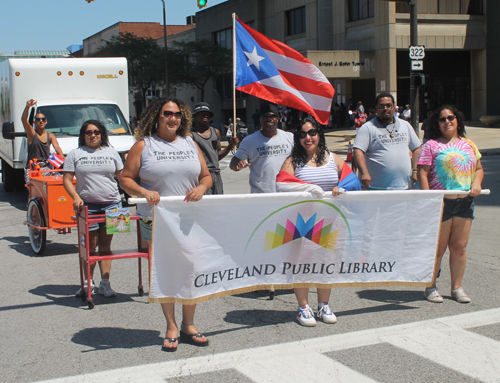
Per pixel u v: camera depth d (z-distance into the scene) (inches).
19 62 474.9
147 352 172.7
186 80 1739.7
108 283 234.5
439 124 213.3
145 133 176.9
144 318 206.7
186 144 178.7
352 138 1184.2
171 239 168.9
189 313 177.8
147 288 246.7
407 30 1273.4
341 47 1406.3
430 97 1403.8
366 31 1323.8
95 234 238.1
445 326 189.0
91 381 153.0
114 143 451.8
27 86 477.4
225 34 1850.4
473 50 1381.6
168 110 172.1
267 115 226.7
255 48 292.0
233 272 182.1
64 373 158.7
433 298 215.8
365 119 1204.5
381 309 209.3
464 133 217.9
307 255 191.8
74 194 229.0
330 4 1451.8
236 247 180.7
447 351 168.2
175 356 169.0
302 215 187.8
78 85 493.7
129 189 170.9
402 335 181.6
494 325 189.3
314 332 186.9
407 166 235.5
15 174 598.9
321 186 196.1
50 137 407.2
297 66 293.0
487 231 339.9
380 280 201.8
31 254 318.3
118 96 508.4
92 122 244.4
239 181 649.6
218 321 201.2
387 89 1273.4
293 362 162.4
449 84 1409.9
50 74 483.8
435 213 202.7
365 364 160.1
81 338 186.7
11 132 450.3
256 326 194.5
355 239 195.9
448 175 210.1
